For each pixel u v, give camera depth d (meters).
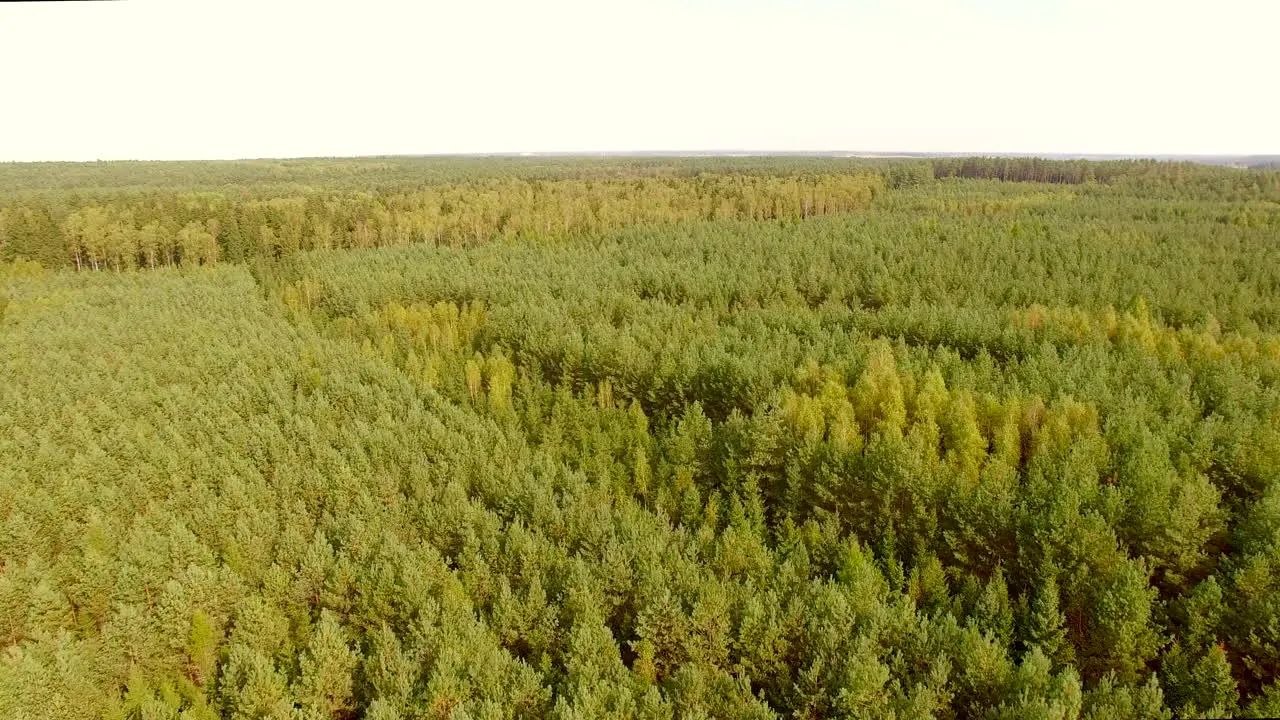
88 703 32.16
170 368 72.56
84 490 50.19
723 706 30.58
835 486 47.31
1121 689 28.34
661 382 67.00
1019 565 39.47
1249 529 37.88
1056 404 49.97
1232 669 32.41
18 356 78.94
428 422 58.75
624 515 45.31
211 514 45.94
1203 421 46.50
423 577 38.53
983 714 29.62
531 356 77.31
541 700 31.41
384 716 29.11
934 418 52.94
